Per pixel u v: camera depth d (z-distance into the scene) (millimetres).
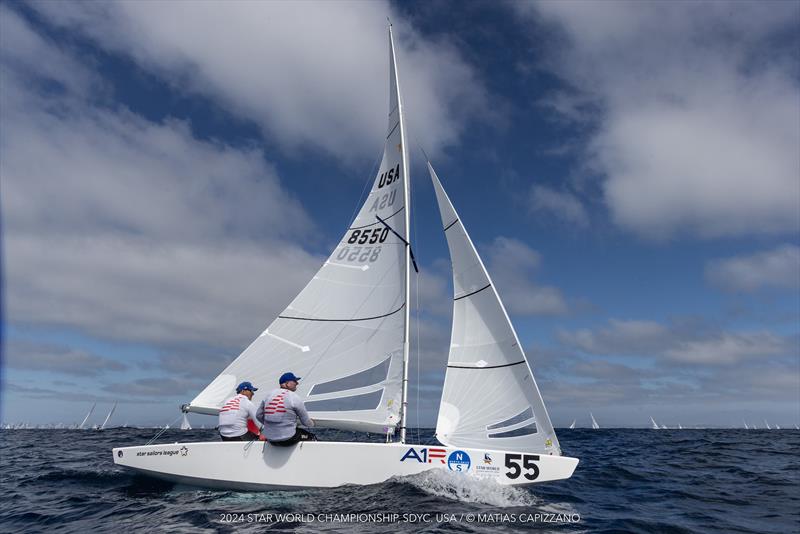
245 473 6789
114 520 5727
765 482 9211
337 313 8477
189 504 6285
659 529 5723
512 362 7613
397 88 9258
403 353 7855
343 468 6824
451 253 8367
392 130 9219
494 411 7555
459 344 7973
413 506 6074
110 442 17578
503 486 7043
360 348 8172
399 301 8133
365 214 9047
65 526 5586
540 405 7395
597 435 27328
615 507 6898
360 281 8555
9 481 8328
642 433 30531
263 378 8297
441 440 7586
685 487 8680
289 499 6402
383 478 6891
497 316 7816
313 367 8266
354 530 5238
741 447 17016
